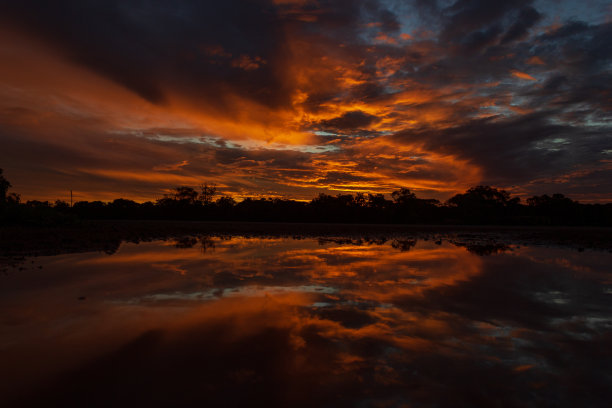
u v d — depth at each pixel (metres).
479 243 17.66
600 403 2.65
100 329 4.20
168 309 5.06
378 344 3.81
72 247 12.82
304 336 4.03
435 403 2.64
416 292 6.27
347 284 6.91
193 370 3.15
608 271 8.68
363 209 57.28
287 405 2.60
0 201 21.34
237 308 5.15
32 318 4.58
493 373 3.15
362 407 2.57
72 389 2.79
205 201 63.09
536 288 6.65
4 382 2.89
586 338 4.04
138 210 59.06
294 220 55.97
